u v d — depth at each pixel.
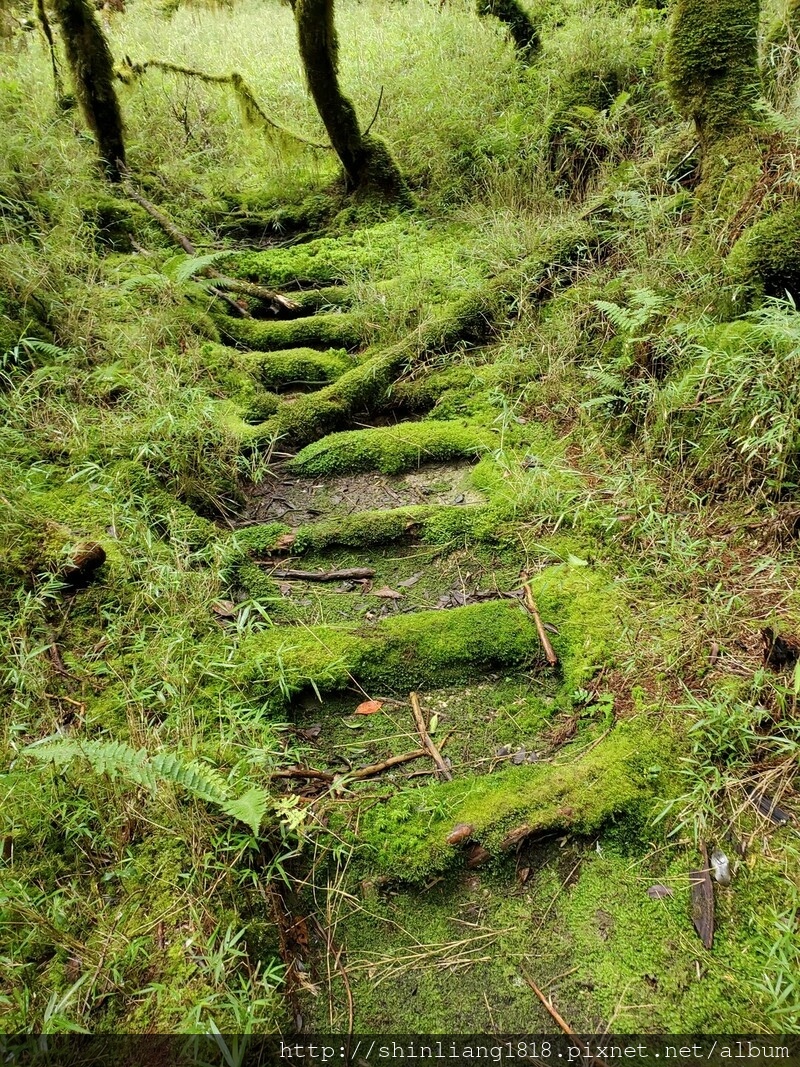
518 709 2.46
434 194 5.81
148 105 6.61
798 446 2.67
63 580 2.66
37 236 4.34
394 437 3.75
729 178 3.62
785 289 3.14
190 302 4.68
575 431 3.53
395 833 2.09
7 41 7.23
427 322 4.36
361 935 1.92
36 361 3.73
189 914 1.82
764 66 4.24
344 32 7.96
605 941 1.85
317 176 6.16
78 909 1.83
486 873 2.02
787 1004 1.66
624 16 6.01
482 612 2.71
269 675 2.50
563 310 4.07
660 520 2.82
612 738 2.22
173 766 1.87
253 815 1.82
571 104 5.42
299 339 4.68
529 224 4.86
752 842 1.93
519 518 3.15
